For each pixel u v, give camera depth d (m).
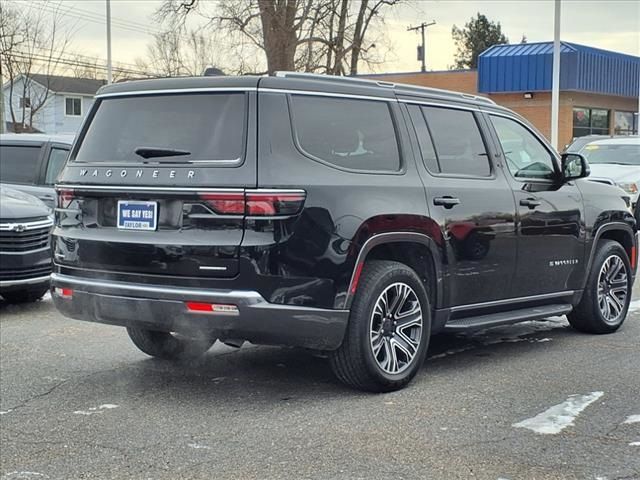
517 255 6.30
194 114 5.09
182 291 4.80
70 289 5.28
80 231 5.30
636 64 35.06
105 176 5.18
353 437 4.55
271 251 4.73
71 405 5.21
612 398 5.30
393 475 4.01
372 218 5.12
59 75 48.06
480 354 6.58
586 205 7.05
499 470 4.07
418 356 5.55
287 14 29.97
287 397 5.34
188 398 5.34
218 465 4.16
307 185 4.89
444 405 5.14
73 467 4.17
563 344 6.95
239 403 5.21
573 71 31.20
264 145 4.84
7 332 7.41
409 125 5.73
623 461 4.20
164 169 4.96
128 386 5.64
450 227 5.71
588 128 34.34
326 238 4.91
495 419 4.86
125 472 4.09
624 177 15.55
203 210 4.80
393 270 5.31
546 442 4.47
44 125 54.56
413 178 5.57
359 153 5.34
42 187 10.63
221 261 4.73
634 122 37.19
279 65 30.16
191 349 6.46
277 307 4.76
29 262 8.34
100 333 7.35
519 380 5.75
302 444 4.45
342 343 5.14
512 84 32.78
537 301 6.65
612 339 7.18
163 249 4.86
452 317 5.93
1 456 4.33
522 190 6.41
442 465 4.14
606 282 7.38
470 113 6.29
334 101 5.32
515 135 6.68
